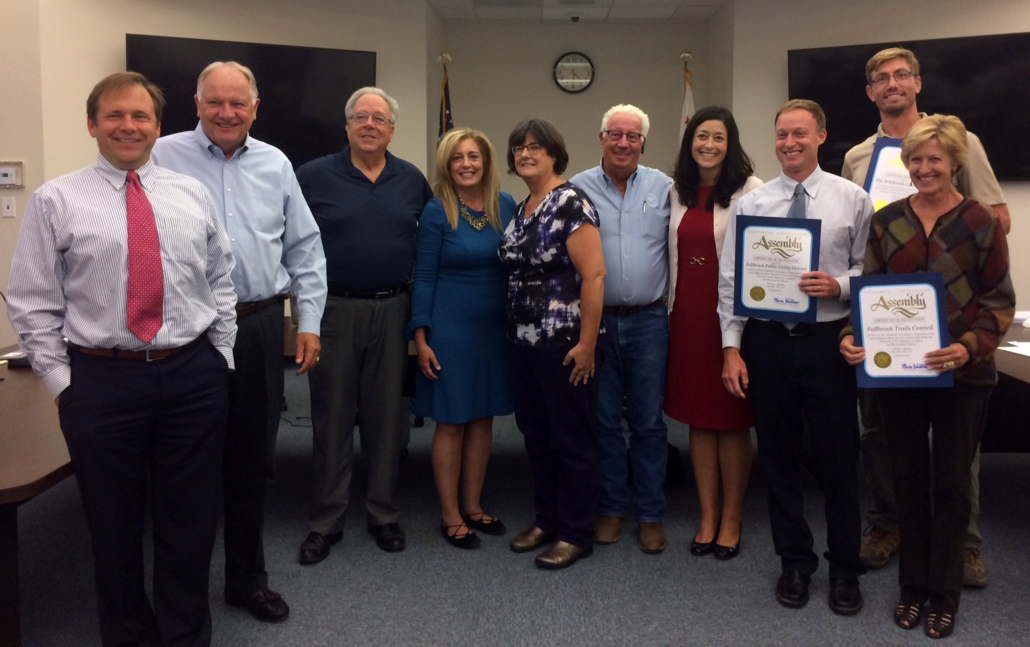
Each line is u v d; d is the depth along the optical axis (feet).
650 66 22.21
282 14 17.93
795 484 7.08
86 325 5.13
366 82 18.08
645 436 8.35
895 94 8.23
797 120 6.77
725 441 8.07
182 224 5.41
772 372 6.84
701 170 8.02
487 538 8.57
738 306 6.83
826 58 17.60
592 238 7.33
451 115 20.97
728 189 7.82
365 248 7.89
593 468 7.81
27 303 5.10
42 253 5.10
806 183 6.91
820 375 6.64
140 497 5.53
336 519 8.25
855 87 17.48
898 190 7.96
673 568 7.77
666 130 22.39
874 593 7.18
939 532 6.33
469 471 8.66
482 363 8.20
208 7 17.40
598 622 6.66
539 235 7.45
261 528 6.82
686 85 20.57
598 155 22.61
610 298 8.24
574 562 7.89
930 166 6.05
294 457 11.63
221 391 5.74
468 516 8.79
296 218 7.25
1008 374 7.30
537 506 8.41
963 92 16.93
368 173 8.16
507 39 22.27
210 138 6.71
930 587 6.47
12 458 5.75
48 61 15.72
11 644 5.76
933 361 5.94
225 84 6.48
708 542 8.14
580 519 7.86
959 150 6.02
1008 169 16.87
